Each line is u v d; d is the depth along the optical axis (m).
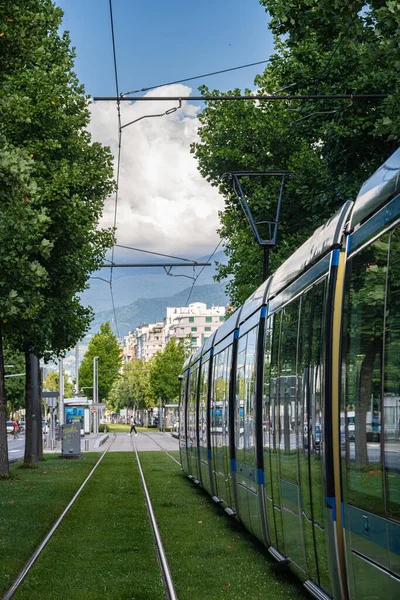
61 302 30.16
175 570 11.77
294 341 9.64
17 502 20.72
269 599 9.76
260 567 11.91
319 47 19.66
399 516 5.71
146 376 162.50
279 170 27.36
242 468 13.94
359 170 22.02
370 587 6.40
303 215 26.03
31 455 34.59
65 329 32.72
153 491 24.16
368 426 6.43
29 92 25.44
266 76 29.91
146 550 13.62
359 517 6.67
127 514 18.48
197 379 23.70
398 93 12.84
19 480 27.84
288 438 9.78
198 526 16.44
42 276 19.22
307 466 8.61
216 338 19.66
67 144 26.94
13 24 15.55
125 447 57.31
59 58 28.16
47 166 26.06
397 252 5.93
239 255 36.38
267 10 19.61
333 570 7.58
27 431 34.72
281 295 10.95
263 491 11.80
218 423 17.91
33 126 25.58
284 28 16.97
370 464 6.37
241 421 14.11
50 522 17.02
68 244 27.30
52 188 25.56
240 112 29.36
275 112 29.02
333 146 21.61
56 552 13.47
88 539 14.81
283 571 11.60
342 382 7.28
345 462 7.11
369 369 6.46
